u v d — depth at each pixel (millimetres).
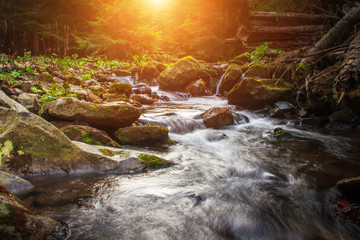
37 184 2822
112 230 2072
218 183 3082
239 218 2350
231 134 5406
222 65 11859
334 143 4746
